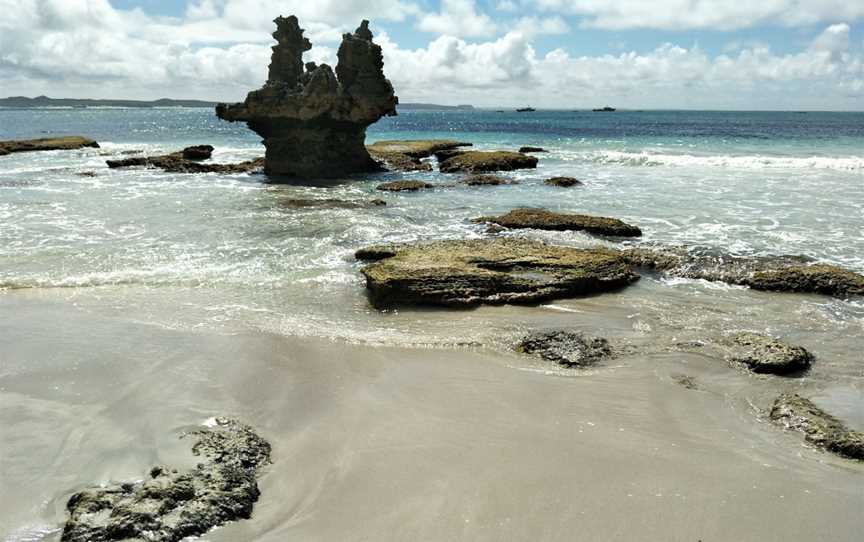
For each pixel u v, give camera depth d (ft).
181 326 34.24
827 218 63.57
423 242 53.16
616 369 29.68
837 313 37.73
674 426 24.30
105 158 132.05
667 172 102.42
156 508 17.89
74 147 156.97
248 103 102.73
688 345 32.37
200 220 63.05
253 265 46.73
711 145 159.02
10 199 75.20
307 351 31.17
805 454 22.44
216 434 22.56
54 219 63.00
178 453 21.29
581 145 168.55
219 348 31.12
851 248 52.01
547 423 24.30
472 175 102.42
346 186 91.04
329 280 43.47
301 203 74.13
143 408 24.72
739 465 21.53
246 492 19.17
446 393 26.86
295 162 104.12
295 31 110.93
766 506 19.19
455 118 567.59
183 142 197.36
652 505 19.10
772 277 42.96
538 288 40.34
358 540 17.43
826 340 33.42
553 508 18.88
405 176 104.06
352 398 26.21
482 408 25.49
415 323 35.81
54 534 17.37
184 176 101.60
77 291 40.52
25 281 42.11
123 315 35.96
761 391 27.55
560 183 88.58
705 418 25.03
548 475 20.63
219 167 110.01
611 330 34.76
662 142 176.55
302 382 27.66
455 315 37.29
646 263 47.52
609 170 106.93
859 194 77.25
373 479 20.35
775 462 21.83
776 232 57.82
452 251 47.09
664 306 38.99
